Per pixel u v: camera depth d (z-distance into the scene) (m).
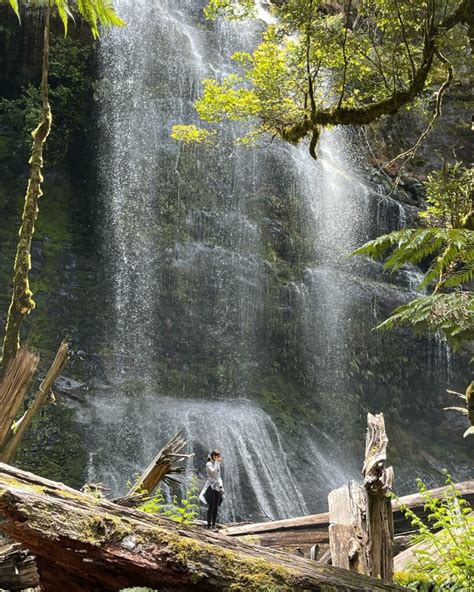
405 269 24.91
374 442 4.85
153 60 22.62
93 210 21.28
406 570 4.54
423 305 3.44
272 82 10.23
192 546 3.15
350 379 23.14
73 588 3.09
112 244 20.95
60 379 18.03
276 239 23.23
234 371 21.25
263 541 7.04
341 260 24.38
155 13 23.06
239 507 17.27
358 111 9.04
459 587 3.77
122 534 3.07
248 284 22.22
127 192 21.33
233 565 3.18
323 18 9.08
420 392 24.08
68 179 21.61
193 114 22.78
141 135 21.84
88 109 21.61
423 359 24.09
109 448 17.03
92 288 20.31
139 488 6.31
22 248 7.01
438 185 10.12
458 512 4.30
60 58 21.02
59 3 6.41
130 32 22.34
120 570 3.05
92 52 21.58
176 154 22.05
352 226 24.72
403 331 24.02
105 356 19.36
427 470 21.98
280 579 3.18
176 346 20.70
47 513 2.97
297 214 23.84
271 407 21.09
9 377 5.88
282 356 22.45
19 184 20.53
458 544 4.00
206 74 23.41
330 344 23.17
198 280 21.48
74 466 16.22
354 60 9.48
